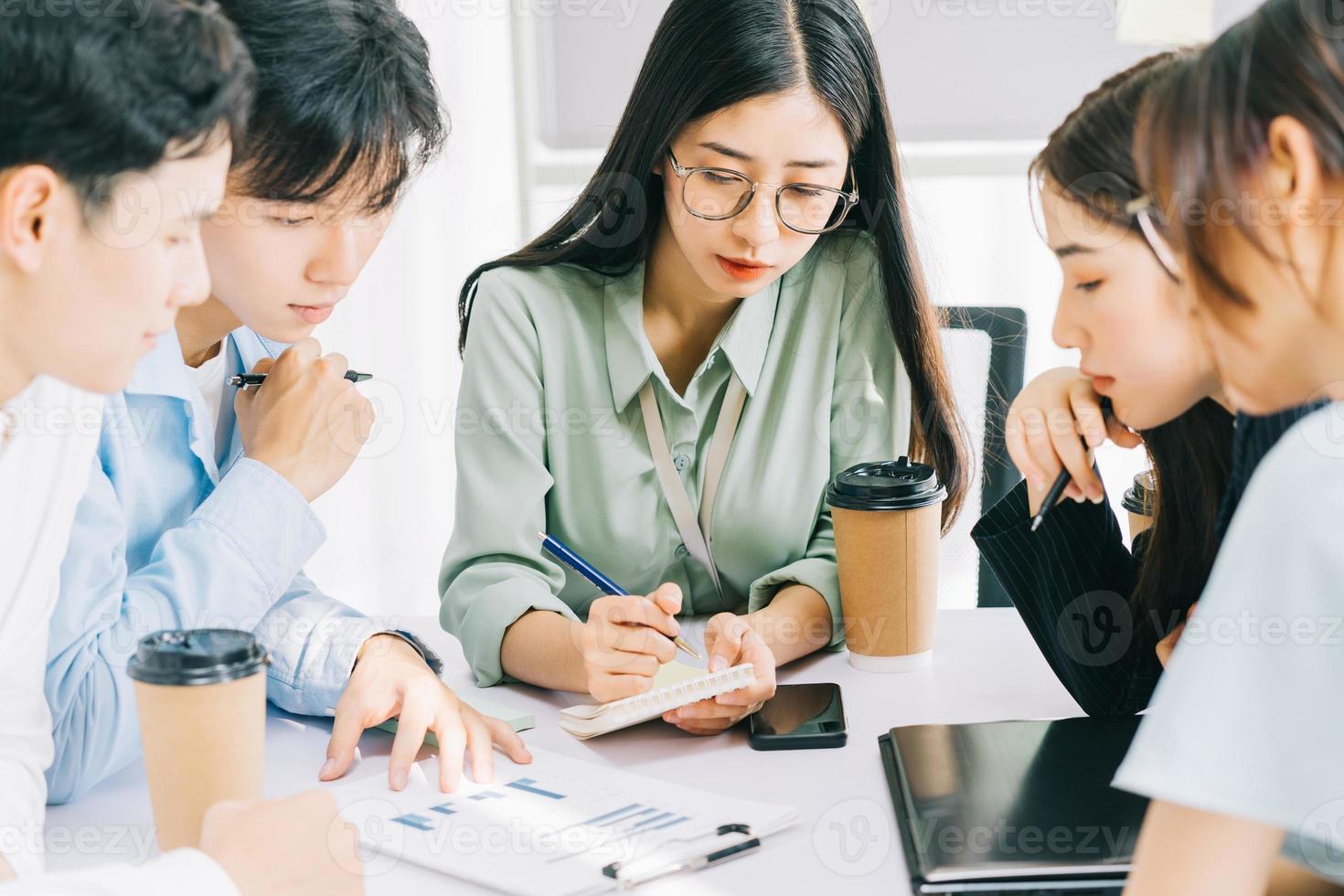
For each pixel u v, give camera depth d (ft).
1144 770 1.95
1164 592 3.62
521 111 10.82
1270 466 1.97
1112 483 9.34
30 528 2.93
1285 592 1.89
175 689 2.66
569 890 2.58
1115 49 9.73
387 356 10.75
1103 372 3.00
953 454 4.84
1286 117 2.22
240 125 2.67
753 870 2.72
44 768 2.98
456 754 3.25
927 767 3.10
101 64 2.32
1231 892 1.93
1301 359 2.33
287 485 3.62
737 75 4.02
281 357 3.82
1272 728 1.89
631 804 3.03
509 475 4.60
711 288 4.37
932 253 5.57
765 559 4.78
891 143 4.52
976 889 2.56
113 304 2.46
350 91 3.33
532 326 4.73
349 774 3.33
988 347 5.75
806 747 3.44
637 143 4.39
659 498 4.75
